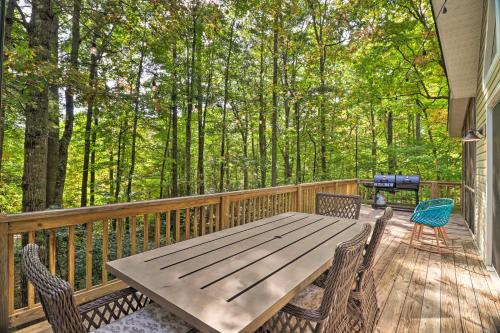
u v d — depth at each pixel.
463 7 3.96
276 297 1.20
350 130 12.38
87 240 2.18
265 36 9.12
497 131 3.33
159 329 1.37
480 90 4.31
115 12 4.77
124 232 6.91
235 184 13.32
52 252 1.97
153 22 5.33
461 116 6.25
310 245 1.94
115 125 7.81
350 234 2.25
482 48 4.11
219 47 9.47
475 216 4.67
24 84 3.62
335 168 12.60
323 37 9.72
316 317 1.27
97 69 6.54
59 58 5.34
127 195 8.61
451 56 4.63
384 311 2.44
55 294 0.80
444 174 9.65
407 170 11.14
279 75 10.45
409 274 3.27
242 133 12.17
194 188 11.14
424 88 8.70
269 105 10.41
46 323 2.00
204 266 1.53
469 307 2.51
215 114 11.16
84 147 8.59
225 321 1.01
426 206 4.53
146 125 8.44
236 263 1.58
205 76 9.57
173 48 7.33
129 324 1.40
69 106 7.04
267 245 1.93
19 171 7.71
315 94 9.57
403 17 7.84
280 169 14.31
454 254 3.97
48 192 6.53
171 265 1.54
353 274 1.46
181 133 10.89
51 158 6.58
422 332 2.14
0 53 1.37
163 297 1.19
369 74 9.26
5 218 1.71
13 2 3.94
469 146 5.71
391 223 5.98
